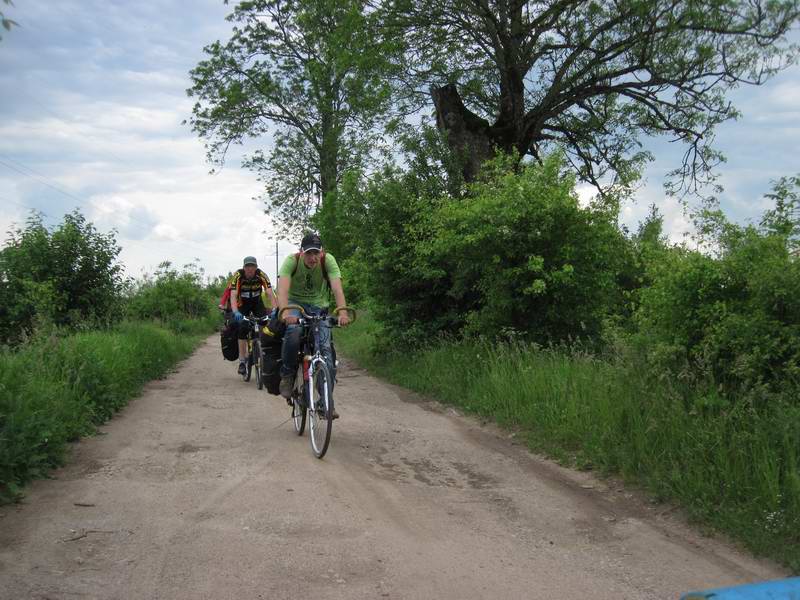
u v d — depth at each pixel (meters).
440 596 3.48
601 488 5.57
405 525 4.50
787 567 3.99
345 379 12.66
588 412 6.68
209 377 12.38
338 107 35.44
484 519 4.73
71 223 14.83
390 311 13.56
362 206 14.05
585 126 23.62
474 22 19.48
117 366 9.17
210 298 34.84
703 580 3.79
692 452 5.26
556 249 10.28
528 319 10.60
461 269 11.46
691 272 6.39
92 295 14.59
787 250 6.08
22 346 8.10
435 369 11.09
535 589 3.61
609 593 3.59
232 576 3.59
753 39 17.05
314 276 6.92
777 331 5.64
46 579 3.45
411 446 6.91
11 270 13.73
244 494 4.94
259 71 36.31
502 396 8.33
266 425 7.63
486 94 22.14
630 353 6.85
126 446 6.37
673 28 17.09
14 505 4.57
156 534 4.13
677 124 22.14
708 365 5.93
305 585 3.52
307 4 30.88
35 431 5.44
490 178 12.15
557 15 19.09
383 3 19.75
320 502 4.84
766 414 5.24
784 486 4.60
